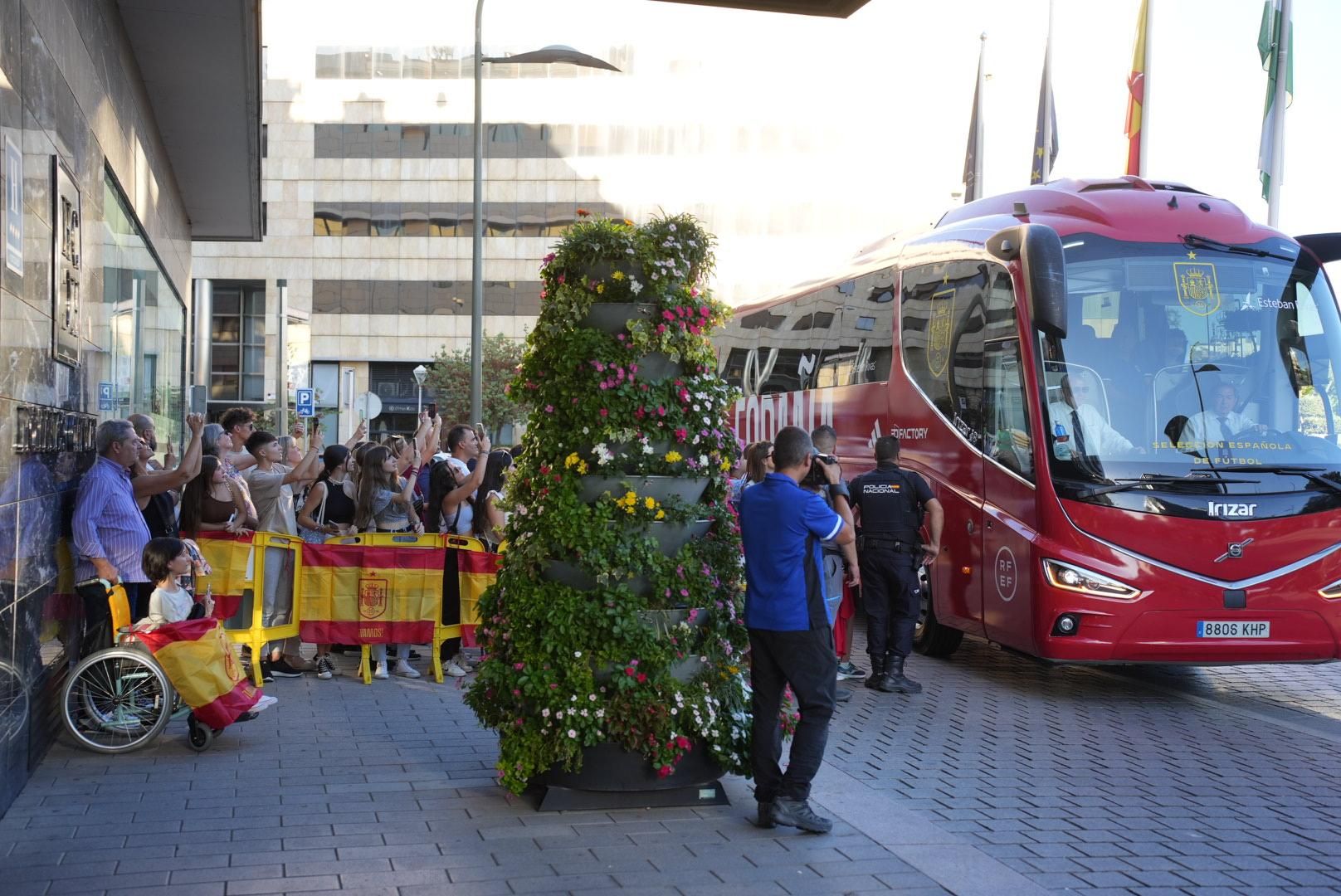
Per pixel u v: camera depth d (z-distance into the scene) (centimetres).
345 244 6994
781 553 616
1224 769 781
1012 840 614
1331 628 981
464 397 6425
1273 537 977
